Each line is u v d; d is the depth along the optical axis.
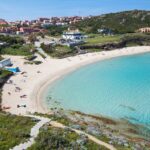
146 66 138.38
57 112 72.81
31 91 92.06
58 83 103.06
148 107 77.00
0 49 157.62
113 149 47.28
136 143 54.72
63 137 48.41
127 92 91.19
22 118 59.16
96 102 81.75
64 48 171.62
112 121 67.81
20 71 117.31
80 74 118.56
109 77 113.25
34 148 43.66
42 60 142.75
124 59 160.62
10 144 44.91
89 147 46.78
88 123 65.00
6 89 92.75
